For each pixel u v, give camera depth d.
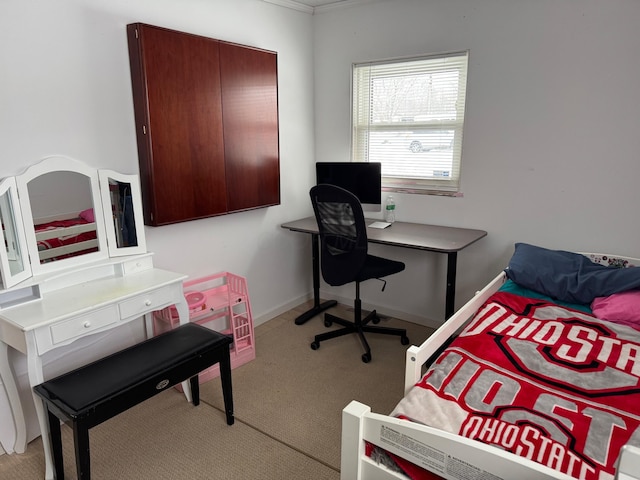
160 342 2.07
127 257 2.34
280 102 3.33
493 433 1.24
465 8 2.83
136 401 1.76
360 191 3.23
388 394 2.49
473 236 2.84
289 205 3.56
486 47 2.80
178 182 2.53
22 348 1.77
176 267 2.76
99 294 2.04
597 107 2.51
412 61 3.14
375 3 3.20
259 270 3.37
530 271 2.41
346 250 2.82
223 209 2.83
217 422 2.26
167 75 2.39
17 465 1.98
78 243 2.18
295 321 3.44
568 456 1.15
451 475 1.09
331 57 3.49
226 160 2.80
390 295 3.55
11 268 1.92
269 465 1.96
